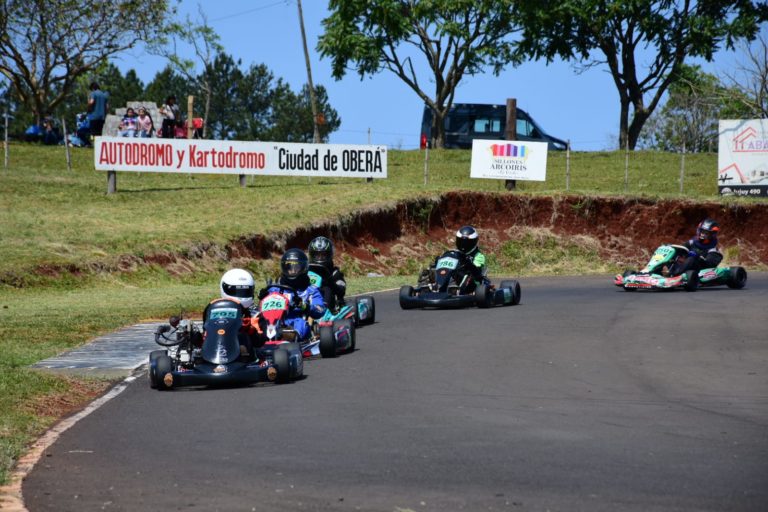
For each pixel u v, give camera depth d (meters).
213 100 128.62
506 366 15.34
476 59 65.12
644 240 42.84
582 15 63.38
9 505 8.46
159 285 31.89
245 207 41.81
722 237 42.19
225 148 44.00
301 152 44.53
